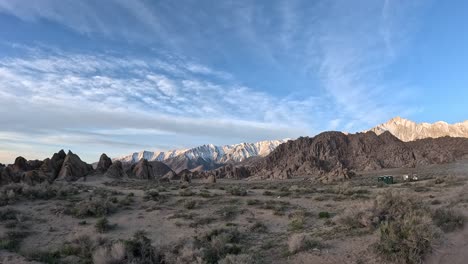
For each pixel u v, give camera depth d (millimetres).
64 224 25641
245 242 19906
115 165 81250
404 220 14352
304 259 14820
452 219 16453
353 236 16516
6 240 20328
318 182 77188
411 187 44438
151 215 28141
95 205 28750
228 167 170875
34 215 27688
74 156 77125
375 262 13211
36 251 17828
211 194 39562
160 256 16219
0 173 52062
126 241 17125
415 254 12789
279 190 45594
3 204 30828
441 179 50625
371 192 38688
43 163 72188
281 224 23953
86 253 17578
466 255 13062
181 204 32344
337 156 198125
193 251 16188
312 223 23047
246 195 38812
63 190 37688
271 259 15758
